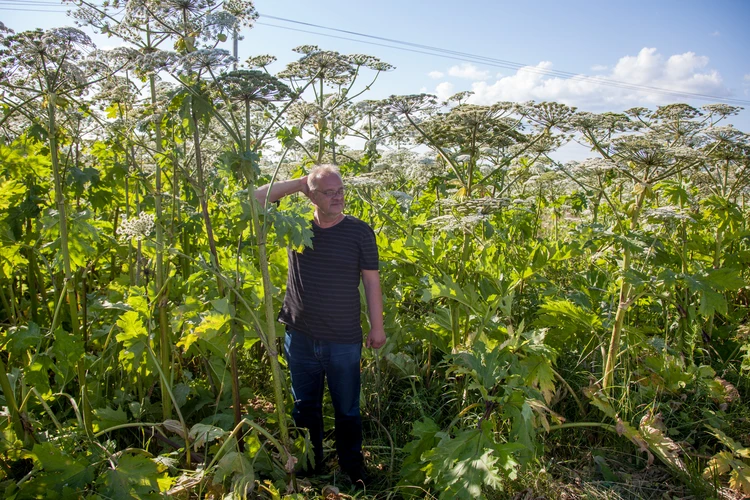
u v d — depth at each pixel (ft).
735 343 18.67
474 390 15.19
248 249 17.12
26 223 15.39
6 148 12.41
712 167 24.03
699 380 15.92
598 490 12.57
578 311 15.11
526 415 12.03
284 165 24.84
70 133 16.02
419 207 24.70
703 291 14.17
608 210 30.22
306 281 12.51
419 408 14.60
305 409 13.08
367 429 14.89
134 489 9.83
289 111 15.15
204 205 11.39
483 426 11.59
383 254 16.39
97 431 12.27
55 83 11.59
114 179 16.85
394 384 16.31
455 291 14.24
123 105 15.24
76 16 12.05
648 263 15.71
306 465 12.63
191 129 10.57
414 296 18.88
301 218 10.80
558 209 30.32
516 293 19.57
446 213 18.44
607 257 19.85
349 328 12.48
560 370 16.44
